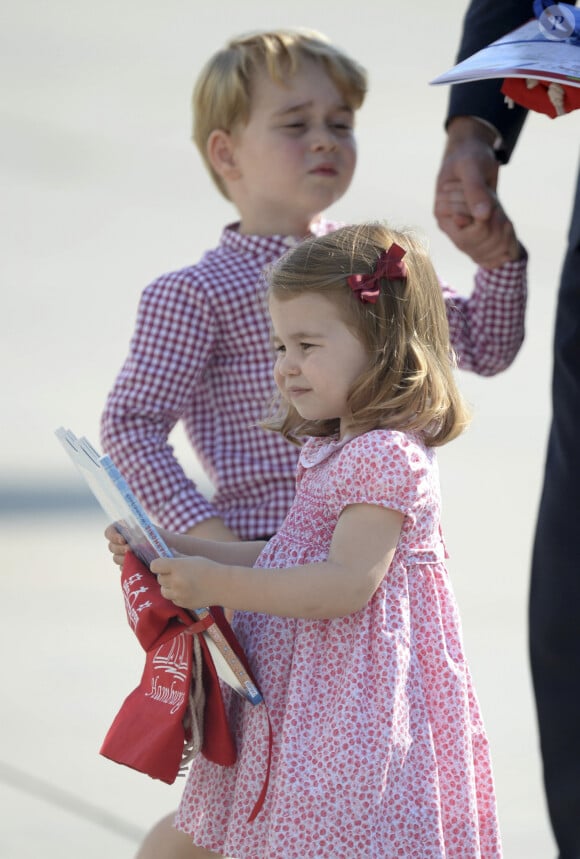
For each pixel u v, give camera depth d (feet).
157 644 34.81
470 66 39.83
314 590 34.27
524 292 50.85
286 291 35.96
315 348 35.76
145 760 34.96
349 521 34.99
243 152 49.21
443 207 49.24
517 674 62.23
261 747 35.01
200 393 47.98
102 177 174.60
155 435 46.55
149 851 40.01
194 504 45.91
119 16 269.85
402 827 34.55
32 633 64.44
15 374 109.19
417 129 209.05
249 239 47.98
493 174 49.21
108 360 114.62
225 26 267.59
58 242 149.79
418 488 35.22
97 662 61.62
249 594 34.24
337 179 49.32
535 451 100.68
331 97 49.19
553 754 42.47
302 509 36.91
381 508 34.94
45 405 101.71
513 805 51.39
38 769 52.42
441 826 35.01
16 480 86.17
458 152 49.03
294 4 292.20
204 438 47.85
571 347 40.65
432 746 35.29
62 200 164.55
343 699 34.76
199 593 34.19
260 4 289.33
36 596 68.90
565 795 42.19
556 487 41.60
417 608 35.96
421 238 38.09
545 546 41.93
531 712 58.75
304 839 34.17
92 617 66.59
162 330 46.73
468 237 49.24
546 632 42.01
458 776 35.68
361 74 50.39
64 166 177.78
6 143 184.44
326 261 35.81
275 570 34.45
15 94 208.44
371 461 34.88
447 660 36.04
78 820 48.93
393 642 35.12
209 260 47.96
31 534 77.25
